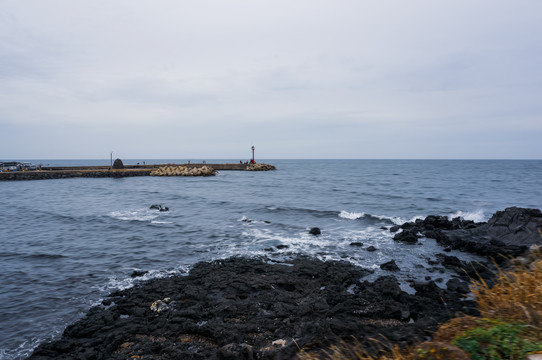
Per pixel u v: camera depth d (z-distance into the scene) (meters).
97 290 11.61
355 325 8.18
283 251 16.25
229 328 8.60
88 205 31.61
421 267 13.89
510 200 34.81
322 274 12.82
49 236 19.30
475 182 60.88
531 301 4.31
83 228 21.42
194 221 23.72
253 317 9.33
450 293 10.72
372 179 69.81
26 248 16.73
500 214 18.06
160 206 29.23
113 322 9.20
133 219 24.42
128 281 12.42
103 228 21.39
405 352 4.29
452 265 14.02
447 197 37.38
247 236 19.33
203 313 9.57
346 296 10.53
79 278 12.72
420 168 137.38
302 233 20.12
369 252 16.14
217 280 12.10
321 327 7.83
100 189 47.22
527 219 16.44
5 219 24.64
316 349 7.08
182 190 45.91
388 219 24.09
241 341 8.05
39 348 8.04
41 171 67.56
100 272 13.38
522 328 3.66
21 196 39.16
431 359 3.32
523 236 15.88
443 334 3.98
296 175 85.00
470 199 35.56
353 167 151.88
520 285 4.78
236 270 13.31
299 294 10.98
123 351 7.80
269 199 35.62
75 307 10.35
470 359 3.13
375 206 30.45
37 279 12.58
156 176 74.69
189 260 14.94
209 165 103.00
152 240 18.39
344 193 41.56
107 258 15.17
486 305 4.83
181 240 18.41
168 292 11.05
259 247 17.02
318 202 33.09
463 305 9.64
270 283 11.81
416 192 42.78
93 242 17.94
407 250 16.50
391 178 73.19
